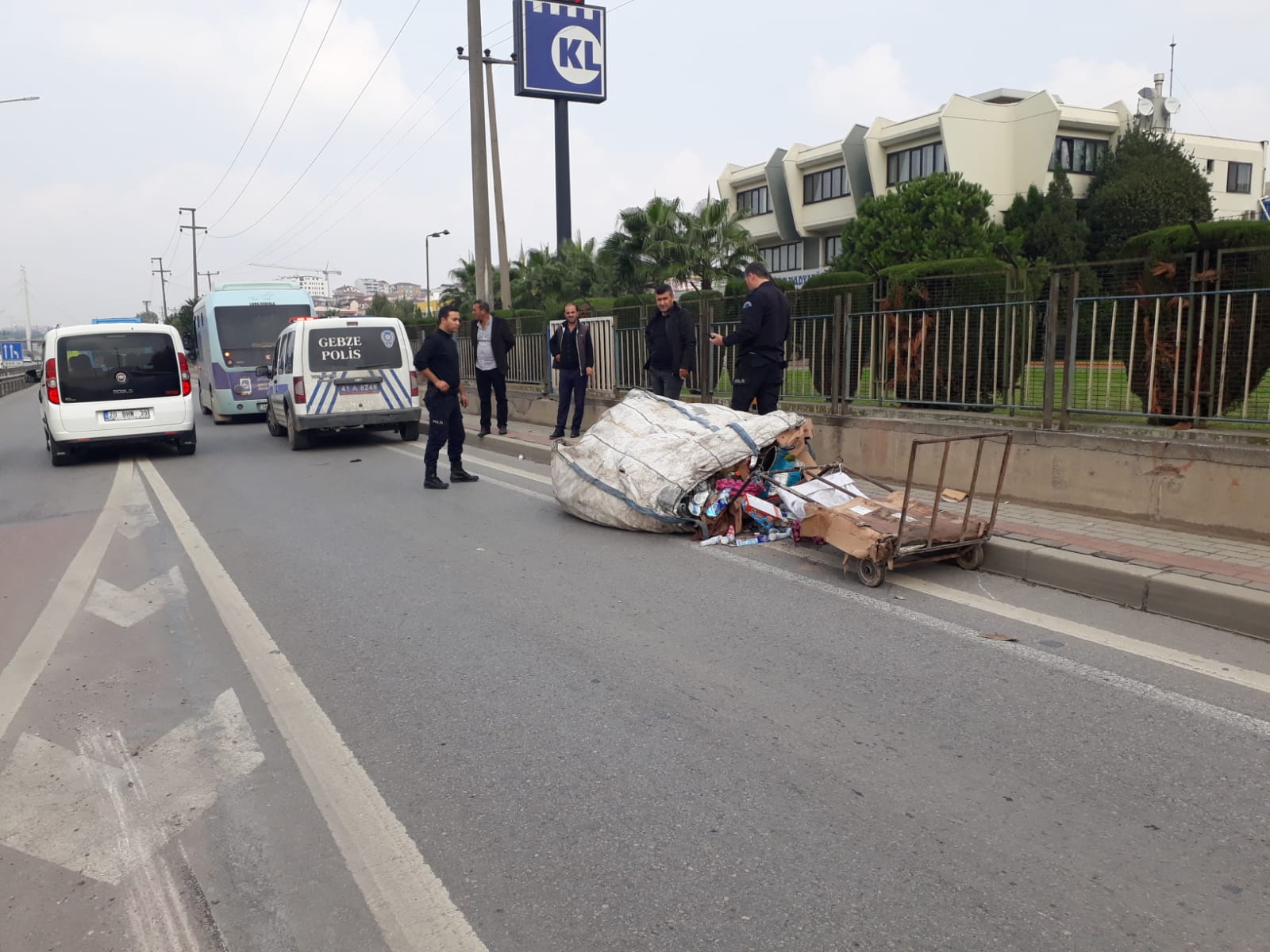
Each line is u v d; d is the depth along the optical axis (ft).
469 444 46.34
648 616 17.20
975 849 9.45
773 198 152.15
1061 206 116.37
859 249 118.01
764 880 9.02
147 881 9.38
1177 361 21.63
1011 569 19.17
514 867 9.38
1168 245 21.86
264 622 17.58
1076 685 13.48
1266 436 19.97
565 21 117.91
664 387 34.47
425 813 10.46
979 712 12.63
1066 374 23.59
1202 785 10.60
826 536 19.43
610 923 8.45
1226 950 7.88
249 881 9.31
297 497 31.30
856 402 30.07
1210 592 15.89
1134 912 8.40
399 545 23.66
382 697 13.82
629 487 23.82
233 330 61.52
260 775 11.51
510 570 20.88
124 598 19.57
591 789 10.87
